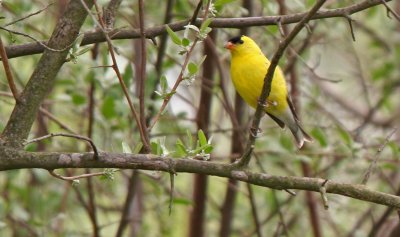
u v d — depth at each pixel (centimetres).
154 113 1077
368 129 1470
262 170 1052
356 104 1619
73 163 629
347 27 1288
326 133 1259
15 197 1259
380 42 1477
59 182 1255
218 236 1310
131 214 1215
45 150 1173
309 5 989
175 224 1444
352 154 1073
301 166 1274
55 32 661
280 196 1366
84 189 1288
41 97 653
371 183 1400
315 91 1316
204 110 1183
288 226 1330
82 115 1216
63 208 1248
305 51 1200
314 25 1165
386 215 1057
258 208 1405
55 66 656
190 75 663
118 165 629
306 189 640
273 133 1273
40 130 1163
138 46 1148
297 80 1271
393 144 1090
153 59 1259
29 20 1093
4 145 632
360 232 1252
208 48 1170
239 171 641
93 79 1040
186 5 1155
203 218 1235
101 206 1315
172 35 657
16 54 732
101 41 752
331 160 1345
